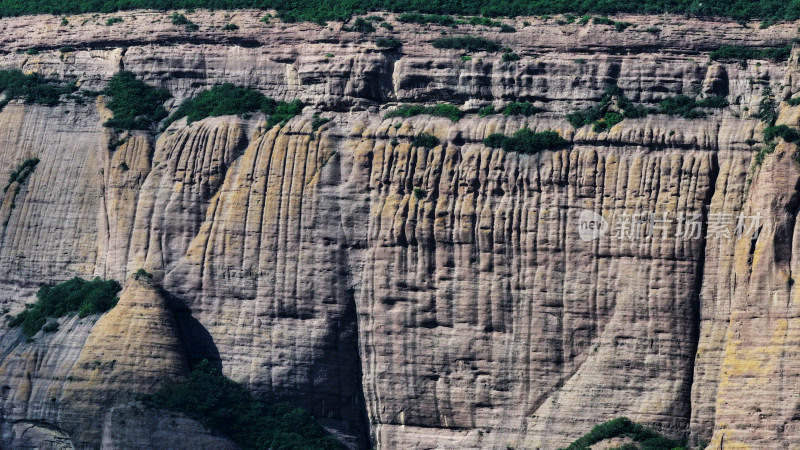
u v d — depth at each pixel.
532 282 91.88
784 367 85.81
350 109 98.69
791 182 88.50
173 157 99.50
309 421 93.69
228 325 95.69
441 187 94.06
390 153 95.44
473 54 97.75
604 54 96.19
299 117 98.69
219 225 97.00
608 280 91.00
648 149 92.06
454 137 94.94
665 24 96.75
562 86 95.69
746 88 93.44
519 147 93.50
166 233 98.12
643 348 90.00
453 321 92.75
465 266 92.88
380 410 93.94
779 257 87.88
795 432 84.75
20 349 95.81
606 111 94.44
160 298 96.06
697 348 89.69
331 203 95.44
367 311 94.31
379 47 99.06
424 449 92.88
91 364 93.19
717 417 87.44
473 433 92.06
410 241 93.81
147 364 93.12
